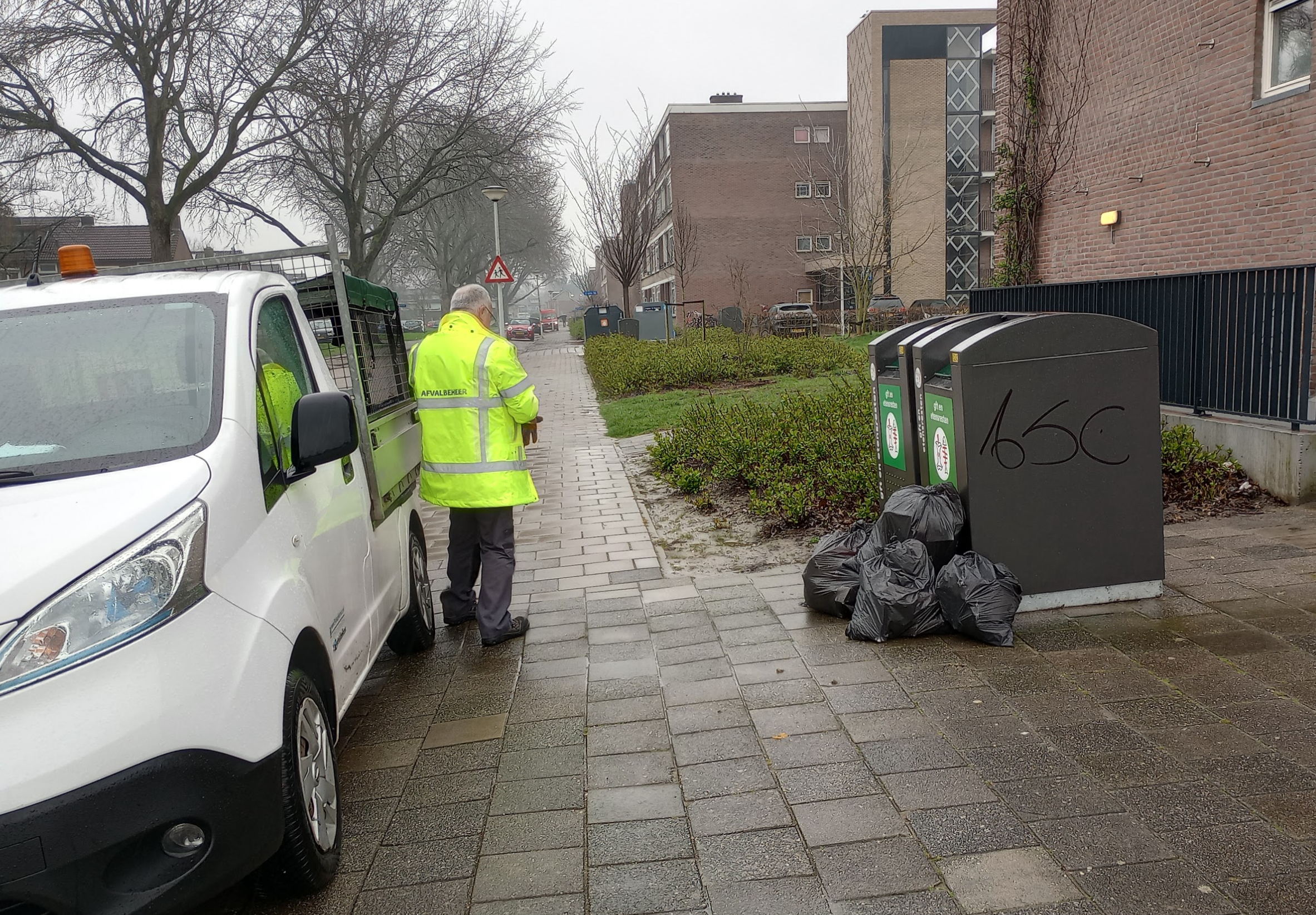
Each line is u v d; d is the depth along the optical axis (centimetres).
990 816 308
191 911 288
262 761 254
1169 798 311
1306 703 370
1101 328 471
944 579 466
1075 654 433
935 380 516
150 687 231
